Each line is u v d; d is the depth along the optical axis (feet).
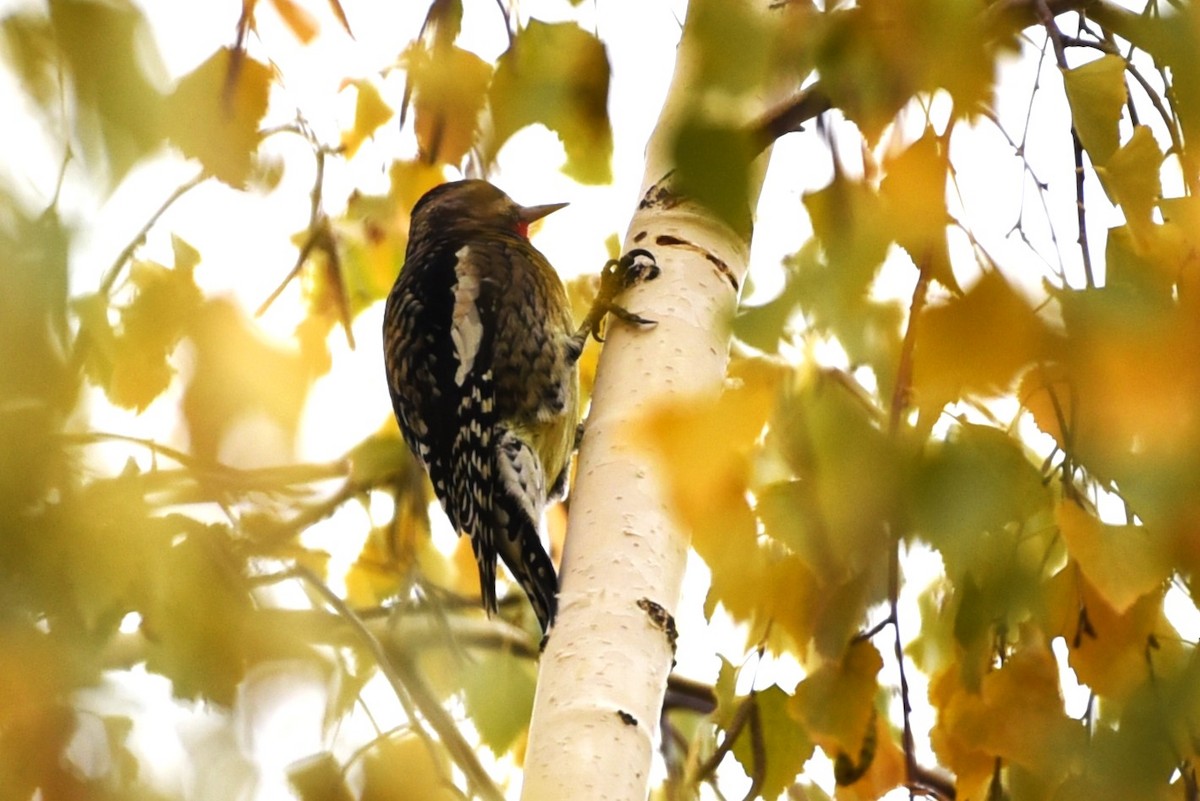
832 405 12.78
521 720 26.30
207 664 17.33
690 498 12.89
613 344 20.97
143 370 18.24
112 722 16.78
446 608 27.43
